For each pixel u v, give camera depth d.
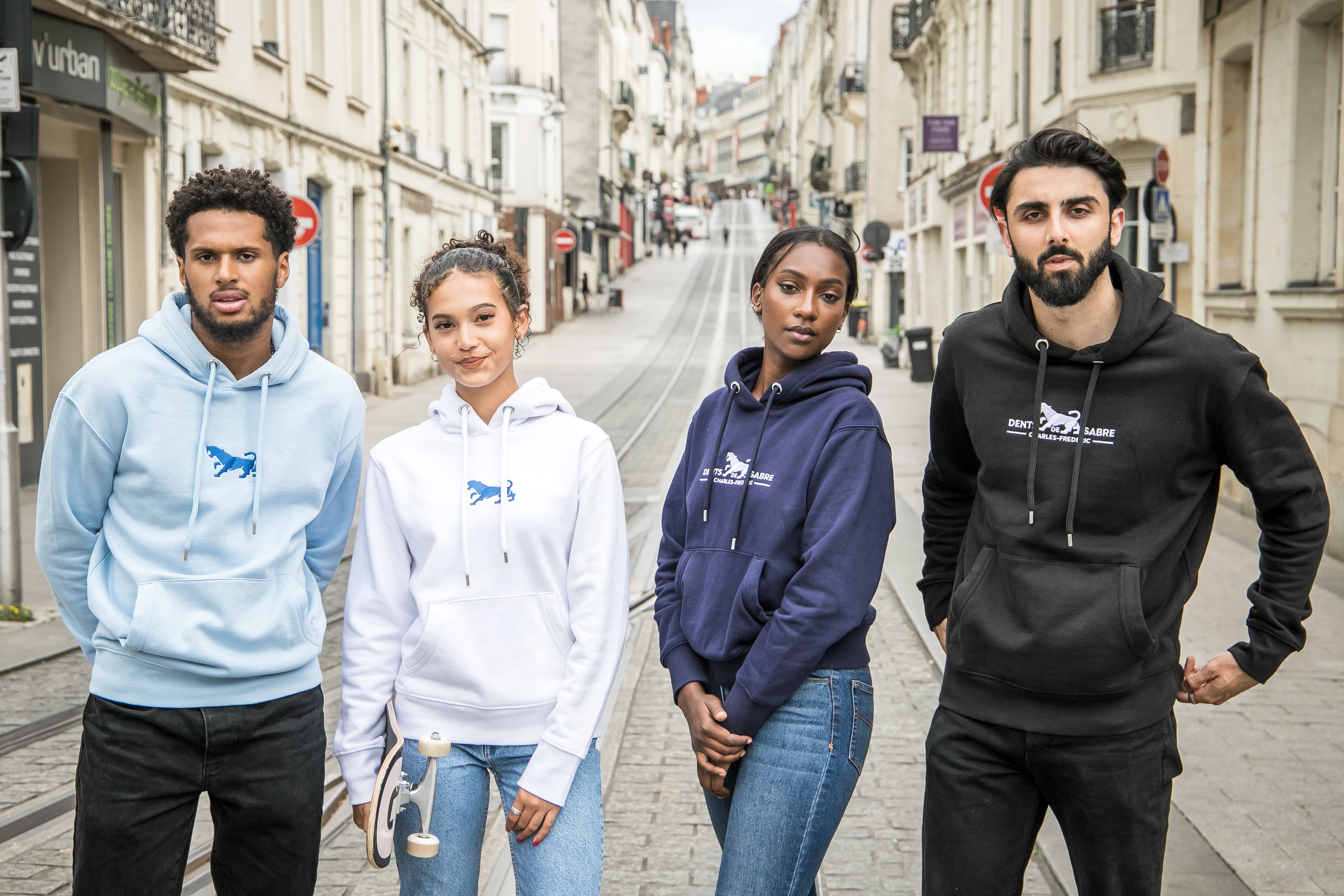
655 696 5.76
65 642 6.53
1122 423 2.45
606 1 59.56
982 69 23.00
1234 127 11.33
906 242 34.88
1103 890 2.52
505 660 2.59
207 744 2.50
